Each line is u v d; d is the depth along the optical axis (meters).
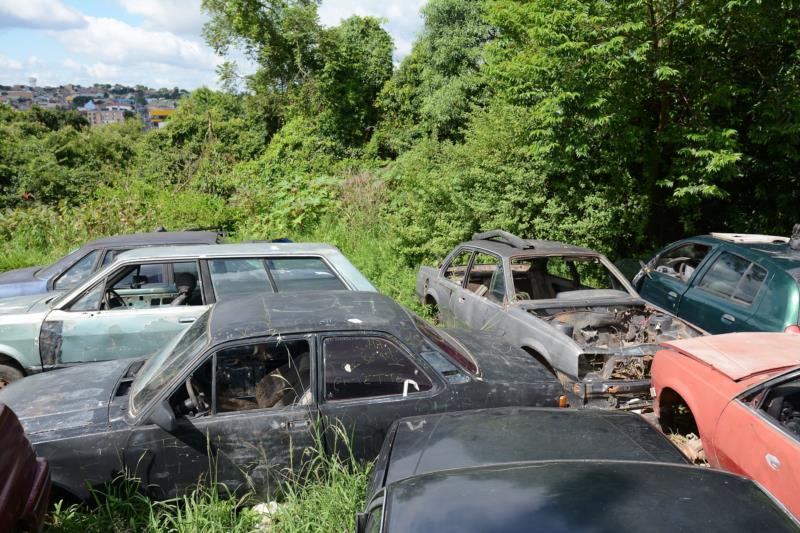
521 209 10.46
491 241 7.40
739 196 10.50
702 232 11.18
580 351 5.03
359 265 11.23
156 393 3.80
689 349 4.56
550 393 4.29
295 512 3.57
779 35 8.04
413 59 24.38
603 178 10.31
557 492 2.29
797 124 7.96
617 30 7.75
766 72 8.74
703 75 8.71
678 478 2.42
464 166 11.51
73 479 3.63
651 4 7.94
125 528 3.56
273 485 3.86
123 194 16.31
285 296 4.67
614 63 7.73
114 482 3.68
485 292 6.86
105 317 5.75
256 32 26.12
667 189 10.52
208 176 18.70
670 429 4.82
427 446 3.32
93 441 3.64
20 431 3.27
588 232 9.95
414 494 2.39
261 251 6.20
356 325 4.04
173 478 3.73
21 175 27.09
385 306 4.48
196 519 3.48
